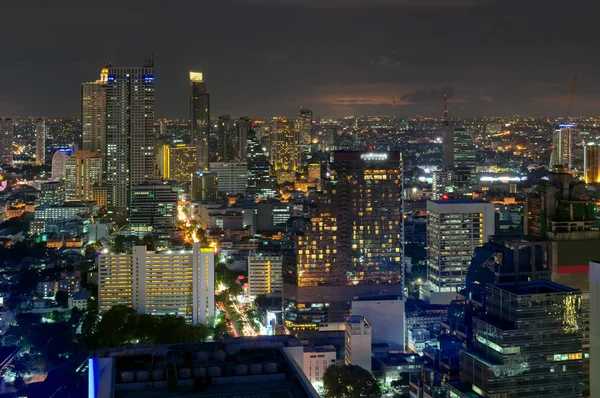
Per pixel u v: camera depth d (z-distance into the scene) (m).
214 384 173.38
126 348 196.38
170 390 170.12
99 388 172.12
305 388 166.50
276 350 194.12
